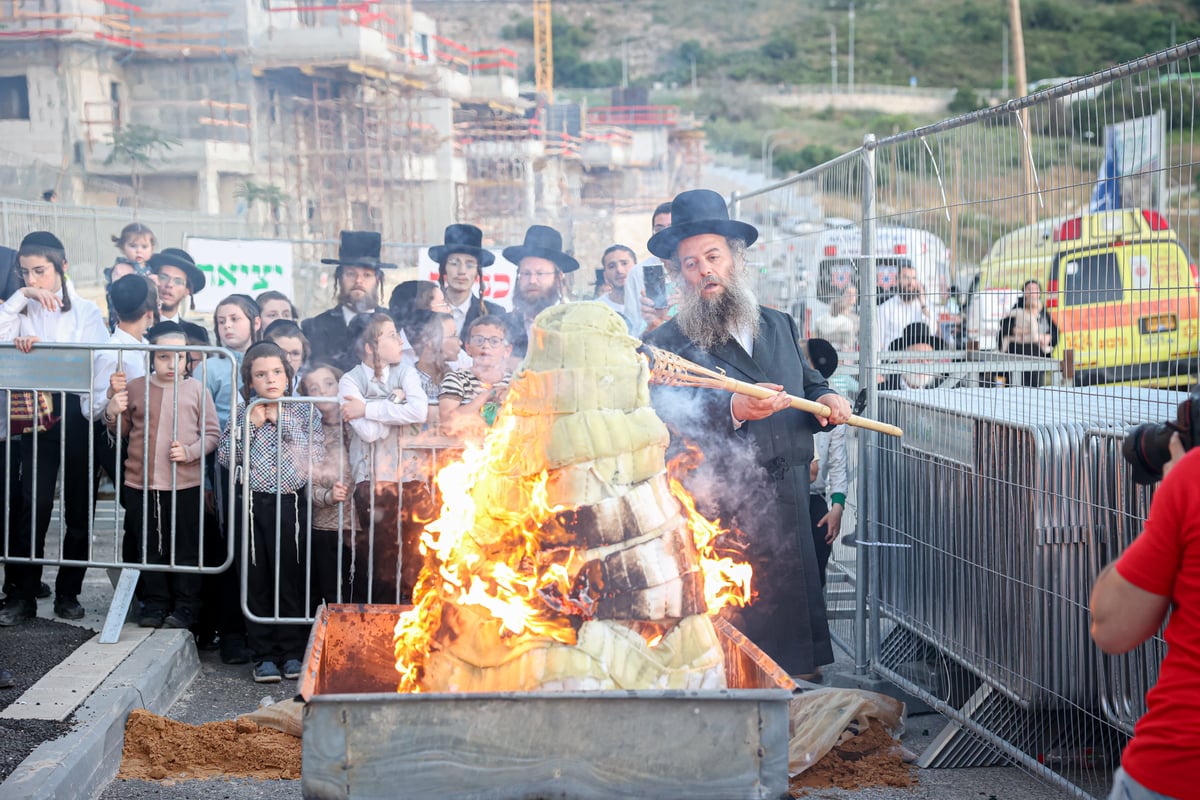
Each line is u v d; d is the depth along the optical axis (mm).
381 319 5680
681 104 85188
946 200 4887
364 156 32031
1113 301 4004
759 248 7363
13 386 5641
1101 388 4148
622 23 110875
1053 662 4098
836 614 5969
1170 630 2514
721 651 3455
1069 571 4105
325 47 30844
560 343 3410
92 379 5625
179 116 30938
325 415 5762
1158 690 2506
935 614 4895
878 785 4328
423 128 35219
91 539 5766
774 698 2881
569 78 97438
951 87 93875
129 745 4551
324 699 2834
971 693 4812
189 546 5801
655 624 3328
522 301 6836
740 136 75500
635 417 3408
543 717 2869
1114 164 3811
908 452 5137
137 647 5418
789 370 4844
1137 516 3881
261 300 7781
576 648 3234
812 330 6602
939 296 5270
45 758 4020
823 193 6320
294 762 4461
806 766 4379
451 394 5562
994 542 4395
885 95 86500
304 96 32688
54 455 5941
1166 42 96438
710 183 57938
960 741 4520
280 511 5645
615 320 3492
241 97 31016
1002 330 4777
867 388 5422
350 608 3992
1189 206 3555
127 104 31094
